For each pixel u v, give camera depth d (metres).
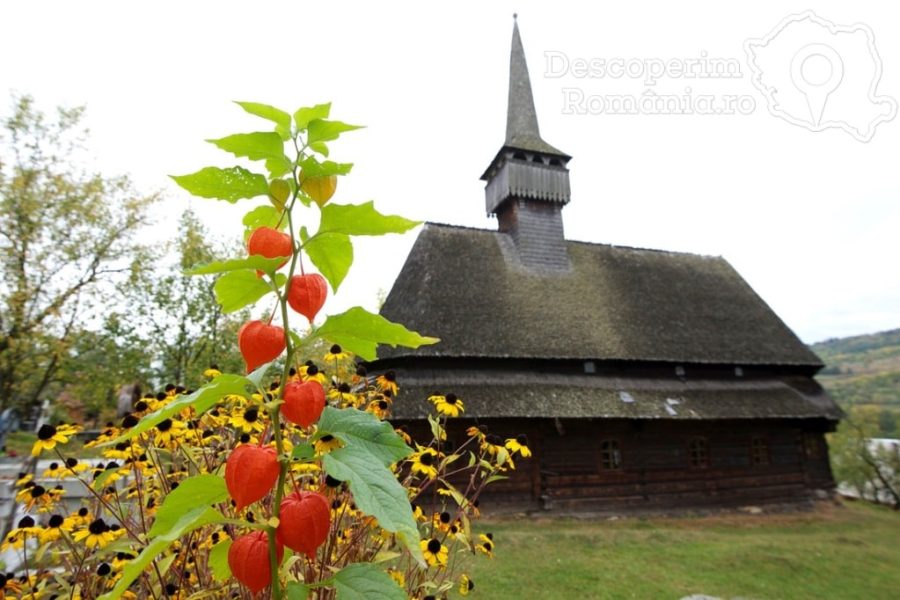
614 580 7.39
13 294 8.61
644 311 15.24
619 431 12.88
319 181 0.93
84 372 10.95
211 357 14.10
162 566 1.60
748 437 14.23
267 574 0.84
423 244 14.77
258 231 0.87
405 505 0.80
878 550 9.80
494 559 8.04
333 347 2.72
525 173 15.92
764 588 7.43
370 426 0.96
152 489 2.35
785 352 15.70
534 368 12.75
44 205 9.39
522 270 15.05
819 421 15.28
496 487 11.44
